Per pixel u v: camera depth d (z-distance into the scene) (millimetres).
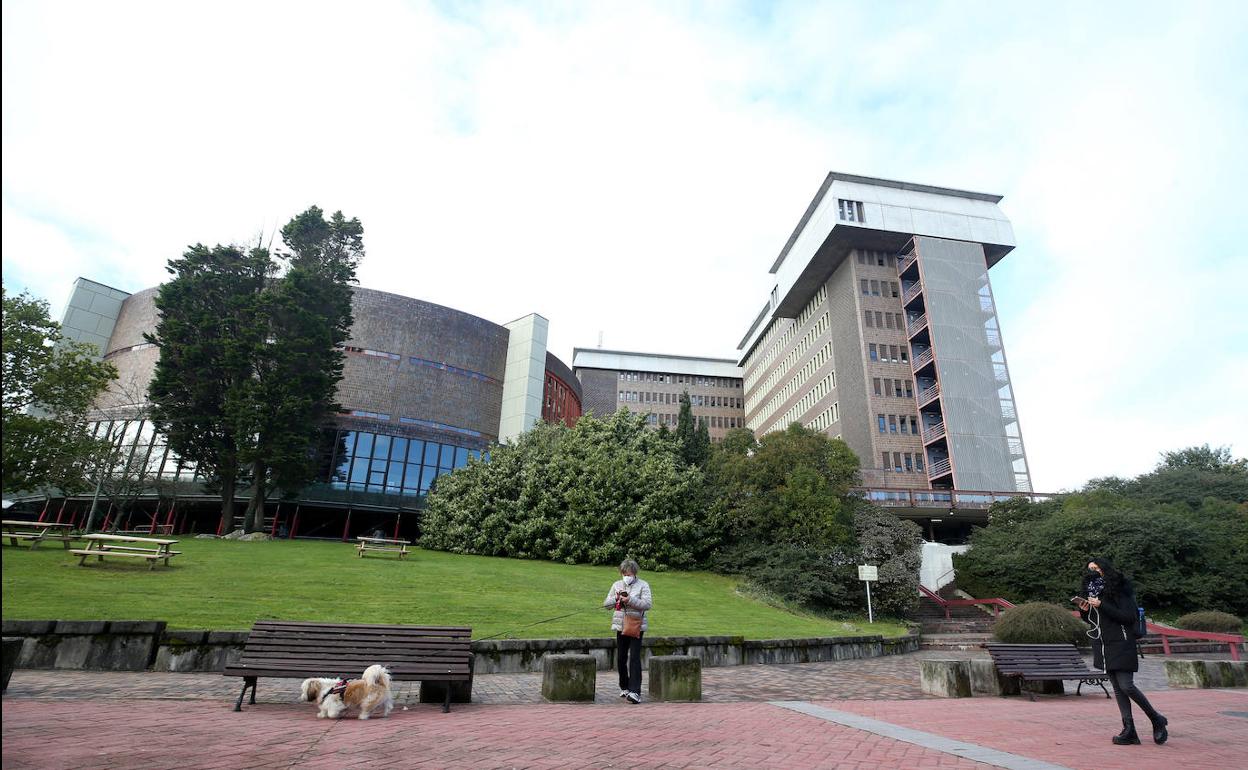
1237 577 32125
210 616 12438
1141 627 7062
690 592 23719
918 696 11148
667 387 100375
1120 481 51469
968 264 59906
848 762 5543
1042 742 6777
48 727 6043
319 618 13211
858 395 59562
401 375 44031
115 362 45719
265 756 5266
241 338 29953
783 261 74062
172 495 36312
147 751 5242
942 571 36594
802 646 15984
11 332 24203
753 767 5305
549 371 53625
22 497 40000
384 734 6355
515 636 13406
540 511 30422
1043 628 19203
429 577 20016
